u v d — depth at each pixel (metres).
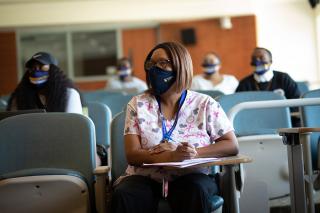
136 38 8.57
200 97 2.18
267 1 8.43
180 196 1.94
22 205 2.04
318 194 2.99
